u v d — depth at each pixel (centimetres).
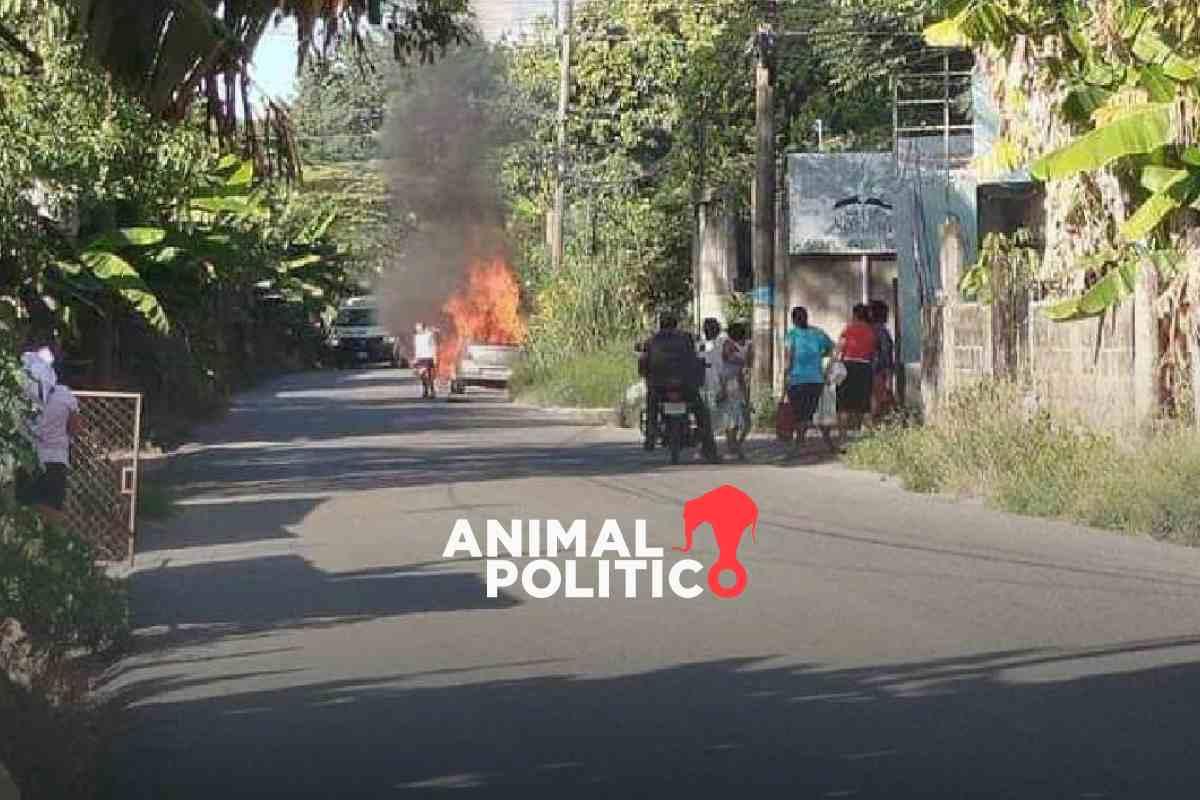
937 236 3331
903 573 1479
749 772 832
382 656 1140
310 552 1670
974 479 2086
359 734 926
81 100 1772
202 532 1850
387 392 5441
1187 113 1711
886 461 2386
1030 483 1944
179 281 3083
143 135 1725
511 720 952
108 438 1592
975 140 3231
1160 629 1202
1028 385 2230
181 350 3791
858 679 1047
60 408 1503
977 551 1612
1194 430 1836
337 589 1430
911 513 1928
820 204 3841
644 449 2866
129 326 3388
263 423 3916
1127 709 956
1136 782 803
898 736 902
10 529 1009
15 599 976
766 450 2830
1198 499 1680
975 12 1786
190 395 3925
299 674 1086
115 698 948
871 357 2711
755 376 3284
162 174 2047
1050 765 838
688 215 4969
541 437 3309
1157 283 1905
